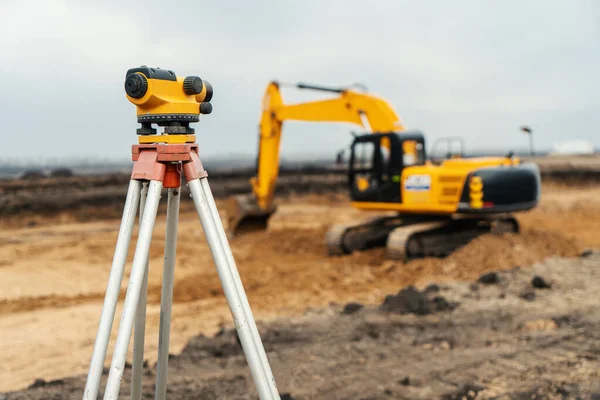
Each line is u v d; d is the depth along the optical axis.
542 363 6.24
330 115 15.65
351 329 8.01
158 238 18.94
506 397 5.29
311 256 15.23
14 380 7.02
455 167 13.46
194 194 2.73
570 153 73.19
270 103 17.14
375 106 14.63
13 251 16.09
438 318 8.33
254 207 17.83
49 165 147.12
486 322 8.04
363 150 14.49
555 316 8.17
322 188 36.88
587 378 5.74
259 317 9.47
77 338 8.83
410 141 14.29
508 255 12.95
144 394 5.46
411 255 13.44
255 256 15.69
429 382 5.81
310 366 6.46
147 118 2.79
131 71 2.82
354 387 5.76
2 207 26.84
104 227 24.70
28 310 10.59
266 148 17.39
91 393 2.34
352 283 11.98
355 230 14.80
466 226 14.64
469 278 11.88
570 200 29.00
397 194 13.98
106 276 13.79
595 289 9.84
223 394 5.61
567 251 13.83
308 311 9.57
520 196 13.34
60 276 13.45
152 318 9.72
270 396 2.55
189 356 6.98
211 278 12.95
